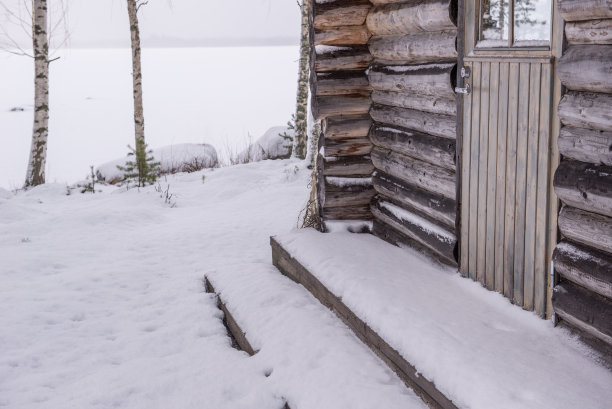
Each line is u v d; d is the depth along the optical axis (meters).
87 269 6.81
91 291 6.09
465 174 4.30
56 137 25.50
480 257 4.20
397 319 3.75
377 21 5.34
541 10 3.49
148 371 4.28
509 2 3.70
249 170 12.23
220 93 44.19
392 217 5.43
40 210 10.30
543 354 3.25
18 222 9.24
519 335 3.49
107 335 5.09
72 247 7.83
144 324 5.25
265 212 9.17
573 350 3.28
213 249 7.48
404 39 4.98
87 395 3.99
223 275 5.89
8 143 24.67
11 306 5.65
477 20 4.03
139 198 10.67
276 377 3.86
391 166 5.39
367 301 4.09
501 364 3.13
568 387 2.90
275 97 40.62
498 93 3.87
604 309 3.03
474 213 4.23
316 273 4.84
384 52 5.33
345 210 5.95
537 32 3.54
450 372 3.14
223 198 10.70
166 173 13.80
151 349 4.73
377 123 5.75
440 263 4.73
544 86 3.45
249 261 6.89
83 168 18.58
